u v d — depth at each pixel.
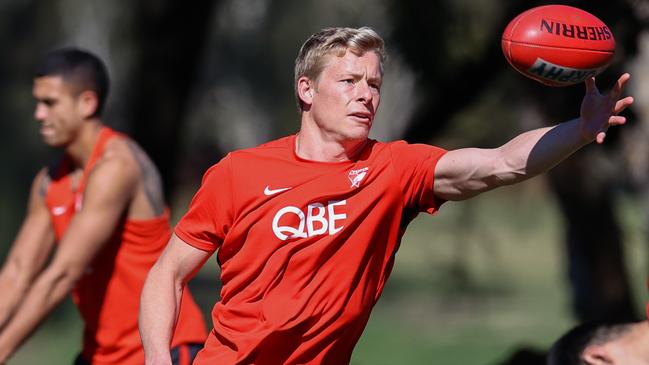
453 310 77.75
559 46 14.68
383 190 16.30
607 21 28.95
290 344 16.36
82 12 104.44
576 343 17.14
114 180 22.11
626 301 49.19
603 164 47.22
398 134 39.25
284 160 16.67
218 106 122.25
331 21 102.12
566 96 33.44
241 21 112.44
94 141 22.80
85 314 22.78
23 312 21.81
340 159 16.58
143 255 22.48
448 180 16.19
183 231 17.19
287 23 111.62
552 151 15.09
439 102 36.66
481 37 36.03
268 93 123.19
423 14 35.69
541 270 99.50
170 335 16.94
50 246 23.80
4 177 113.38
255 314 16.44
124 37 40.69
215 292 82.88
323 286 16.25
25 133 114.31
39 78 22.69
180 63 38.97
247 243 16.53
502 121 39.84
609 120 14.52
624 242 49.72
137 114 39.06
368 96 16.33
